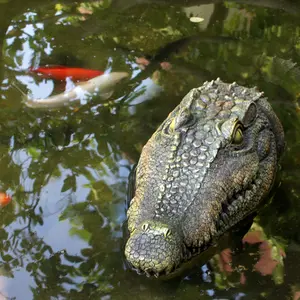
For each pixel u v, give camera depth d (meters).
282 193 2.00
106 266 1.83
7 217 1.92
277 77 2.31
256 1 2.63
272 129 2.07
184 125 1.88
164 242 1.74
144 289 1.80
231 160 1.86
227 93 2.03
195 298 1.80
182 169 1.83
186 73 2.31
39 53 2.37
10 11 2.57
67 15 2.55
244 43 2.44
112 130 2.12
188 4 2.62
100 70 2.31
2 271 1.82
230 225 1.88
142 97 2.23
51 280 1.81
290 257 1.87
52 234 1.89
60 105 2.20
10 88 2.24
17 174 2.01
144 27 2.50
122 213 1.92
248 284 1.82
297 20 2.54
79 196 1.96
